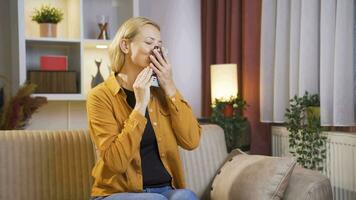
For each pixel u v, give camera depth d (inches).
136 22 69.6
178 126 72.0
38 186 80.4
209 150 94.3
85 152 85.1
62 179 82.4
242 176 79.0
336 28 96.9
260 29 125.9
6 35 125.7
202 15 148.4
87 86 131.8
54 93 117.6
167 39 146.3
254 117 127.2
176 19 147.4
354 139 94.6
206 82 144.6
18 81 115.1
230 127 116.9
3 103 118.2
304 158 105.4
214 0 143.3
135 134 64.4
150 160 69.6
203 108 147.5
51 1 127.8
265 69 120.7
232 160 88.8
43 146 82.4
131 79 70.6
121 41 70.0
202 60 148.4
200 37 150.1
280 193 75.3
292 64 111.1
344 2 96.1
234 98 121.6
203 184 91.0
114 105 68.8
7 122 104.8
